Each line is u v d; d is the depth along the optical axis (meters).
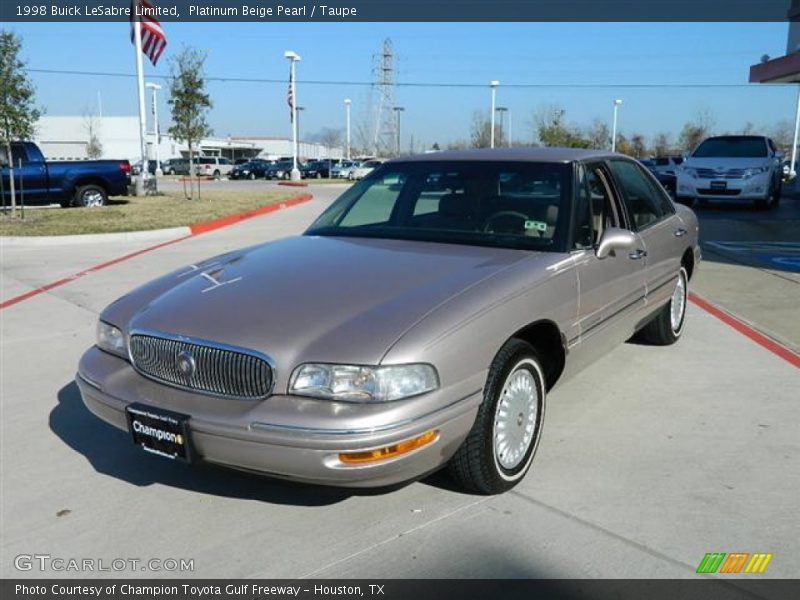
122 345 3.66
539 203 4.31
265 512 3.52
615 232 4.27
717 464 3.90
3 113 15.23
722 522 3.32
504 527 3.31
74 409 4.91
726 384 5.14
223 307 3.43
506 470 3.59
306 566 3.07
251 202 21.23
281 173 51.50
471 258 3.91
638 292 4.95
